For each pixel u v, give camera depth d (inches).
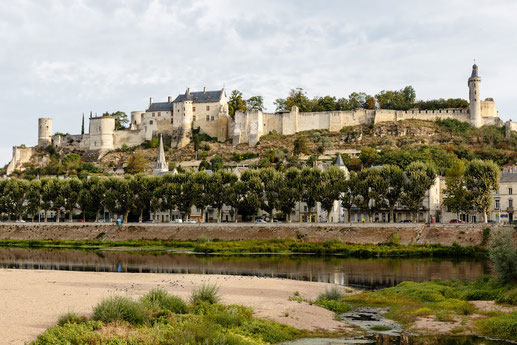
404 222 4731.8
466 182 4640.8
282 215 5964.6
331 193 4928.6
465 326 1851.6
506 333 1732.3
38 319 1760.6
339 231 4542.3
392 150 7790.4
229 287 2573.8
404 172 5108.3
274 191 5162.4
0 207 6127.0
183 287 2534.5
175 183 5511.8
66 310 1902.1
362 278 3002.0
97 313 1707.7
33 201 6102.4
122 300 1777.8
